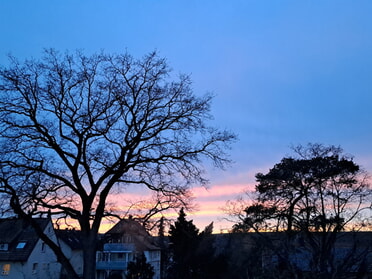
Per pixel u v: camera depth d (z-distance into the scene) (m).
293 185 33.69
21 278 39.16
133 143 20.58
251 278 24.97
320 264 20.88
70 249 48.97
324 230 29.92
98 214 20.56
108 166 20.69
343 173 34.09
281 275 21.70
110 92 20.81
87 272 19.52
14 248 40.84
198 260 32.00
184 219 33.66
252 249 27.09
